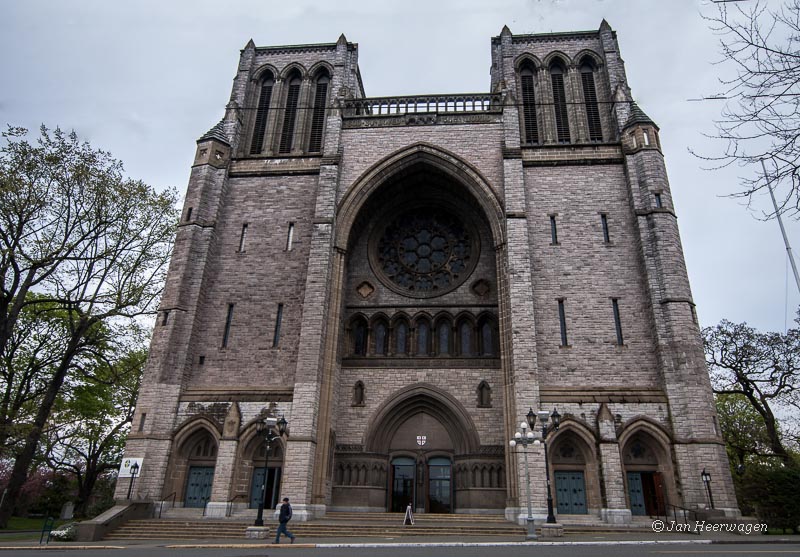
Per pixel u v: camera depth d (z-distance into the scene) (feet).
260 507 85.40
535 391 104.94
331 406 114.42
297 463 103.24
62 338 142.51
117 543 79.15
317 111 151.02
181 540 82.64
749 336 155.84
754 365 153.38
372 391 122.93
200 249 127.03
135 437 108.37
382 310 131.44
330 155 133.69
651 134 125.08
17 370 141.08
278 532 74.28
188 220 128.26
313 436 106.83
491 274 132.67
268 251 129.49
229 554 58.90
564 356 111.96
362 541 76.13
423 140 134.82
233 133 144.36
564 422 104.53
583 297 116.78
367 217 140.46
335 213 128.26
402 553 56.44
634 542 69.72
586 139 136.87
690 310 107.86
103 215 124.77
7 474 217.97
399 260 139.54
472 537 82.12
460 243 140.67
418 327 130.31
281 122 149.59
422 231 143.54
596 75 146.20
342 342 128.16
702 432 98.84
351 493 114.73
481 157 131.44
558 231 123.24
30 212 116.57
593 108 142.51
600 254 120.26
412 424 123.24
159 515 103.19
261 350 119.14
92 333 139.33
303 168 137.80
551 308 116.37
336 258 125.39
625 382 108.58
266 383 115.65
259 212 134.10
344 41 154.92
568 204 125.80
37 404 144.15
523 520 95.76
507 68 144.56
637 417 103.09
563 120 142.10
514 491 101.96
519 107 142.51
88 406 155.22
